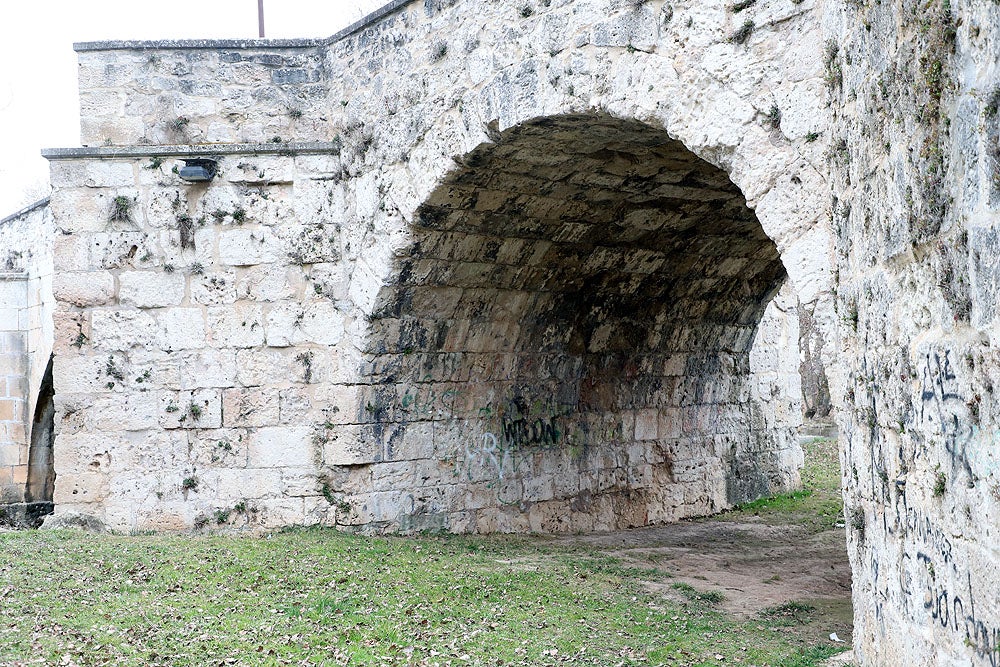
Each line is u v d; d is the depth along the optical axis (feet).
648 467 47.11
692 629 25.31
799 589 31.60
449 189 32.83
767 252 46.14
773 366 56.44
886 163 15.24
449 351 38.55
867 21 15.98
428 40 32.76
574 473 43.57
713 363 51.37
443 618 24.76
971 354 11.46
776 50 22.52
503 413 40.98
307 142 37.19
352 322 36.65
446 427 38.93
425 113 32.86
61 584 25.36
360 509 36.65
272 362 37.01
